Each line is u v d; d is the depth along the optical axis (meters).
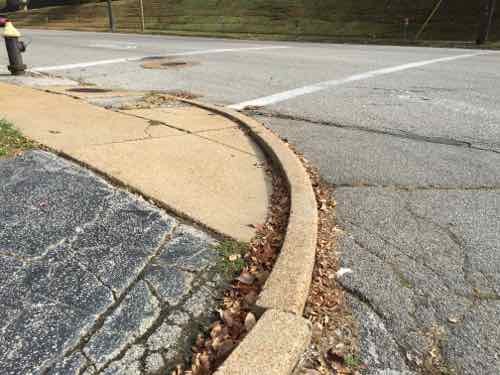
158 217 2.83
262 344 1.80
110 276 2.27
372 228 2.90
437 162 4.03
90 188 3.16
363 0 21.69
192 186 3.30
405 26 17.22
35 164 3.52
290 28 20.56
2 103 5.55
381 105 6.05
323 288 2.30
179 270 2.35
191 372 1.76
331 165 3.98
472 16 17.94
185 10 26.86
